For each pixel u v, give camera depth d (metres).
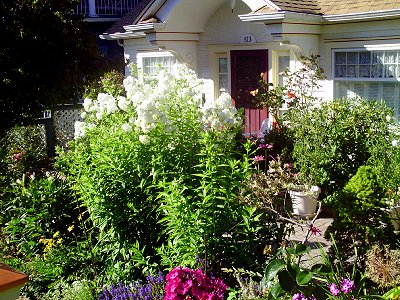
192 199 5.02
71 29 12.18
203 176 4.84
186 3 11.71
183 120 5.45
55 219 6.47
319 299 3.21
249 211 4.85
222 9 12.25
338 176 8.14
